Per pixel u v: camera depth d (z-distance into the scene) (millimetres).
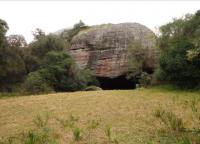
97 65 60531
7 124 18219
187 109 20578
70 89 46188
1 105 25859
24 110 22812
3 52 42812
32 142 12078
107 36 61344
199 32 35125
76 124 17188
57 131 15547
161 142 12773
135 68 49906
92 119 18562
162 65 35188
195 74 32781
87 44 62469
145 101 25688
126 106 23328
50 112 21344
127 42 59531
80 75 50000
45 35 53594
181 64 33000
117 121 17891
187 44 33312
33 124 17625
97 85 58625
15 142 13836
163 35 40312
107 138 14125
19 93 40219
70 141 13836
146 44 57375
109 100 26734
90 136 14523
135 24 62719
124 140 13664
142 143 13070
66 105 24406
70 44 64500
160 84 38781
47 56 46812
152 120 17547
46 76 43594
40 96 31453
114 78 59688
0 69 41781
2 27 42688
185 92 31547
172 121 14758
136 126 16328
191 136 13094
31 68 47250
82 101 26469
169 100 25766
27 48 48969
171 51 34781
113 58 59656
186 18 40344
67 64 46406
